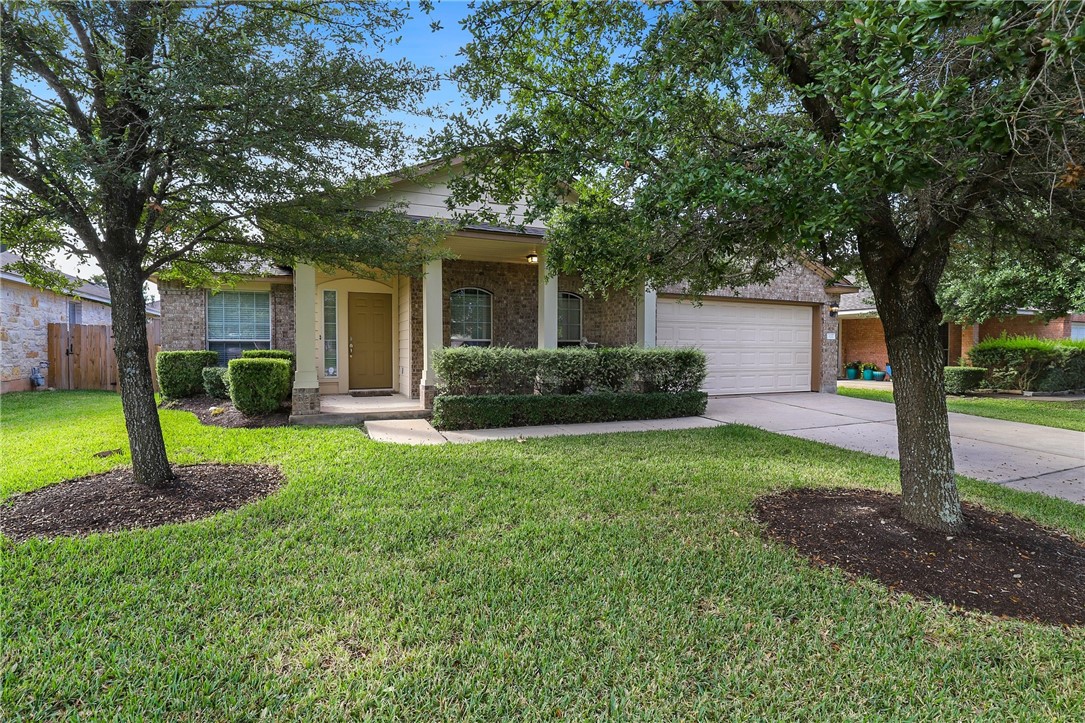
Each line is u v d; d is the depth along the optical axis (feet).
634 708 6.59
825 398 37.99
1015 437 24.86
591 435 23.48
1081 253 12.57
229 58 11.78
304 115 13.11
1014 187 9.21
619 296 36.06
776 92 12.89
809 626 8.37
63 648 7.53
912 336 11.75
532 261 32.14
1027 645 7.89
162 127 11.54
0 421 25.66
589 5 12.24
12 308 37.86
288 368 28.19
